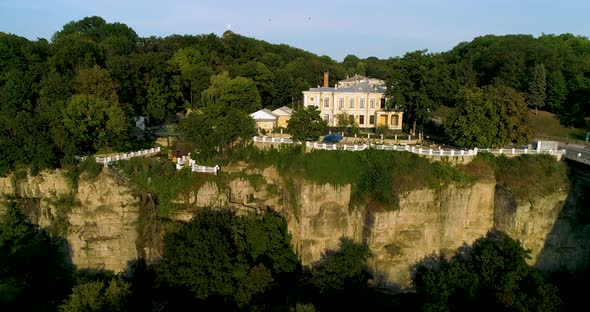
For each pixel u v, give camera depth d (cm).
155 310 5278
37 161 6075
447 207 5822
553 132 9481
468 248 5891
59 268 5988
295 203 6003
